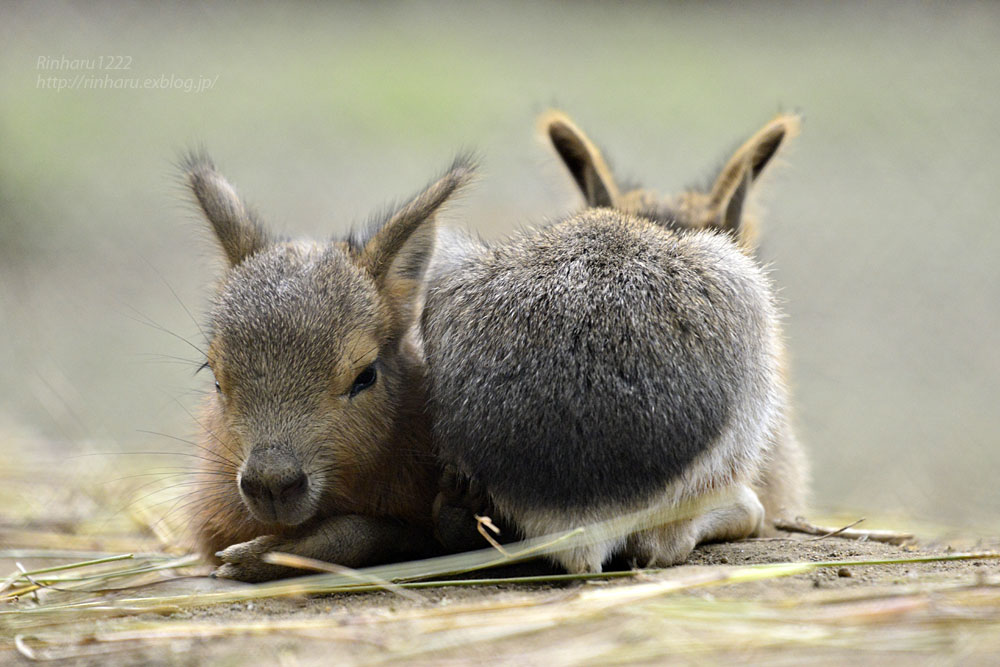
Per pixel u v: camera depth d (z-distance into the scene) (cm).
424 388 1103
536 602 878
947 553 1115
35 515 1551
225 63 3731
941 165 3278
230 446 1067
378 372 1081
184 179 1284
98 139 3378
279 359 1034
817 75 3928
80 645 864
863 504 2002
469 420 955
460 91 3875
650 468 920
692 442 934
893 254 2920
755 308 1011
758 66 4125
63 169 3231
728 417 966
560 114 1585
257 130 3488
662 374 926
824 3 4584
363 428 1063
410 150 3416
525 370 933
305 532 1090
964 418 2375
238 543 1128
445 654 793
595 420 912
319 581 1008
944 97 3669
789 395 1423
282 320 1048
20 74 3484
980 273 2875
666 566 1024
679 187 3138
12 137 3341
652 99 3834
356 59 4109
